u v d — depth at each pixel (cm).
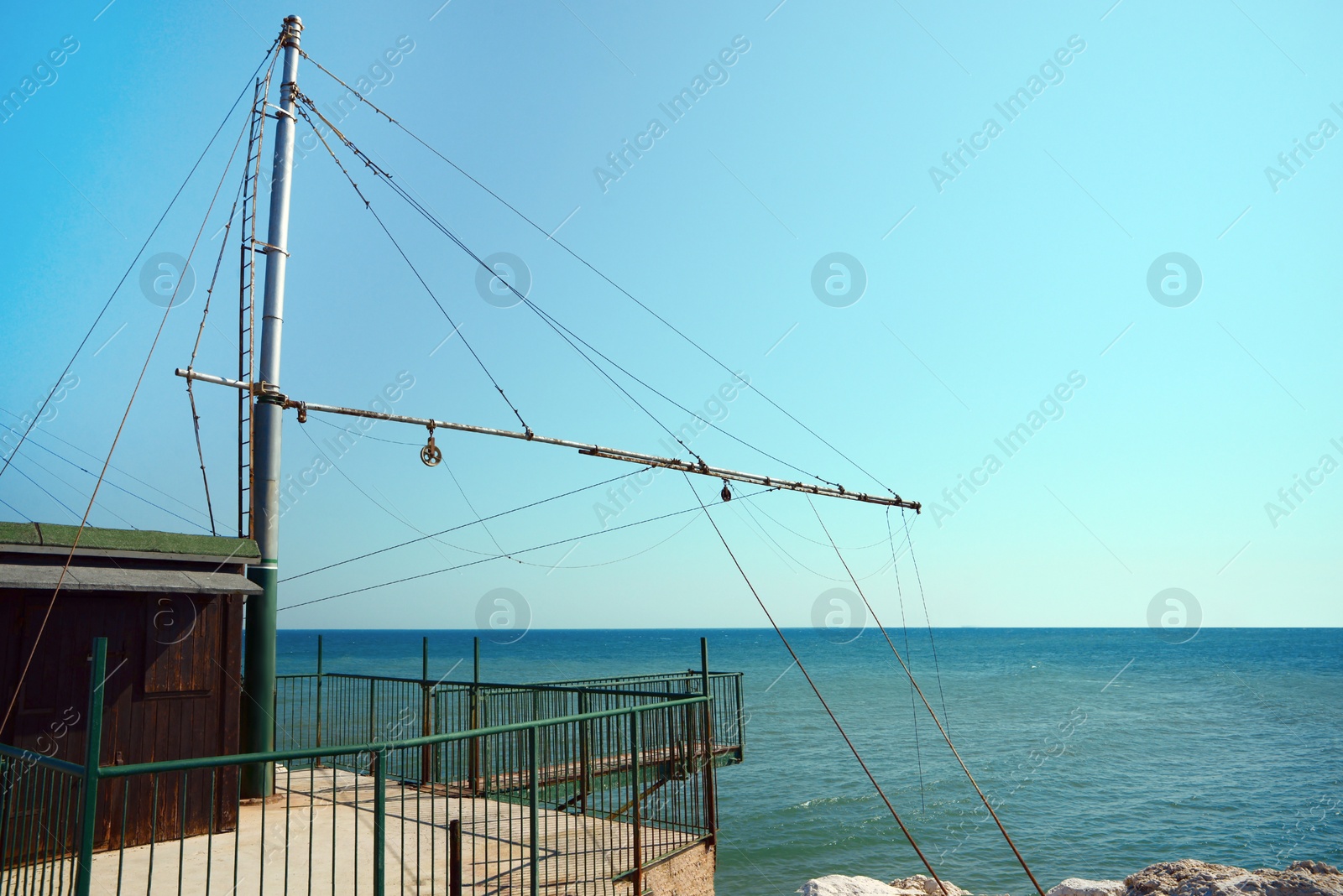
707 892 905
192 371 1063
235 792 900
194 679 884
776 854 2220
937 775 3238
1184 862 1334
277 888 687
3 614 753
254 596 949
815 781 3136
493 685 1120
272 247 1166
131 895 655
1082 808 2703
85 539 809
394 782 1166
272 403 1112
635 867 789
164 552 873
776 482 1560
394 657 11281
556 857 809
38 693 765
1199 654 13125
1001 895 1903
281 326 1159
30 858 711
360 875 731
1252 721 4850
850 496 1712
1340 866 2067
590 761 1004
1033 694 6581
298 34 1258
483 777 1155
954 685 7531
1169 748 3859
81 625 805
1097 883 1393
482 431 1255
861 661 11319
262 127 1214
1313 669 9462
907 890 1608
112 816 793
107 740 805
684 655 12569
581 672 8338
